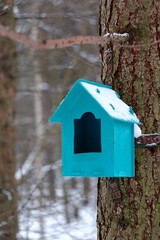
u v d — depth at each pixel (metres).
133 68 3.62
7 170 9.41
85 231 10.03
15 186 8.79
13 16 9.50
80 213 11.95
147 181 3.49
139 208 3.51
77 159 3.54
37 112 14.45
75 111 3.58
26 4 10.41
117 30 3.70
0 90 10.05
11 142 9.84
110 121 3.37
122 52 3.67
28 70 10.44
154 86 3.54
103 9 3.88
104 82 3.81
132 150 3.53
